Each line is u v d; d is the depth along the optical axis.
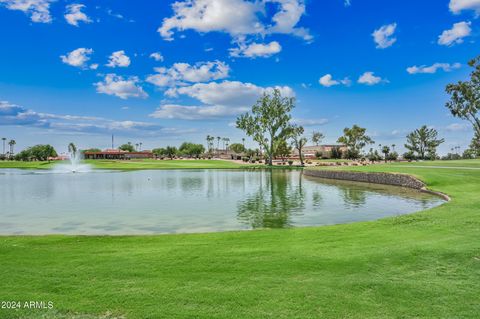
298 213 16.50
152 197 23.00
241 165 78.56
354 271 6.51
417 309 5.04
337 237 9.38
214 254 7.71
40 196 23.67
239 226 13.50
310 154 142.75
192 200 21.52
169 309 5.08
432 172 31.14
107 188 29.31
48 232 12.55
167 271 6.61
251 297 5.44
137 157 147.38
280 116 77.25
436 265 6.77
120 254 7.84
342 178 38.81
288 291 5.64
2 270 6.71
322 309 5.05
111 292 5.66
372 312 4.96
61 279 6.23
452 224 10.48
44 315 4.94
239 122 78.69
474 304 5.18
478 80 46.25
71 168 68.31
